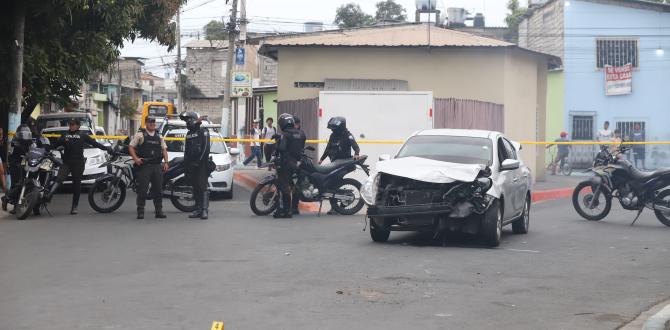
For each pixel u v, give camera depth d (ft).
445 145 41.86
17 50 59.52
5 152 66.33
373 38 86.07
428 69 84.17
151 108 151.53
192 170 49.73
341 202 52.95
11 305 24.97
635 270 32.48
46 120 76.79
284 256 34.96
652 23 127.44
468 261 34.09
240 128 152.66
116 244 38.40
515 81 86.28
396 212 37.99
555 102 130.52
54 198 63.62
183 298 26.12
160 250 36.55
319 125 70.49
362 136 69.97
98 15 67.31
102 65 71.77
